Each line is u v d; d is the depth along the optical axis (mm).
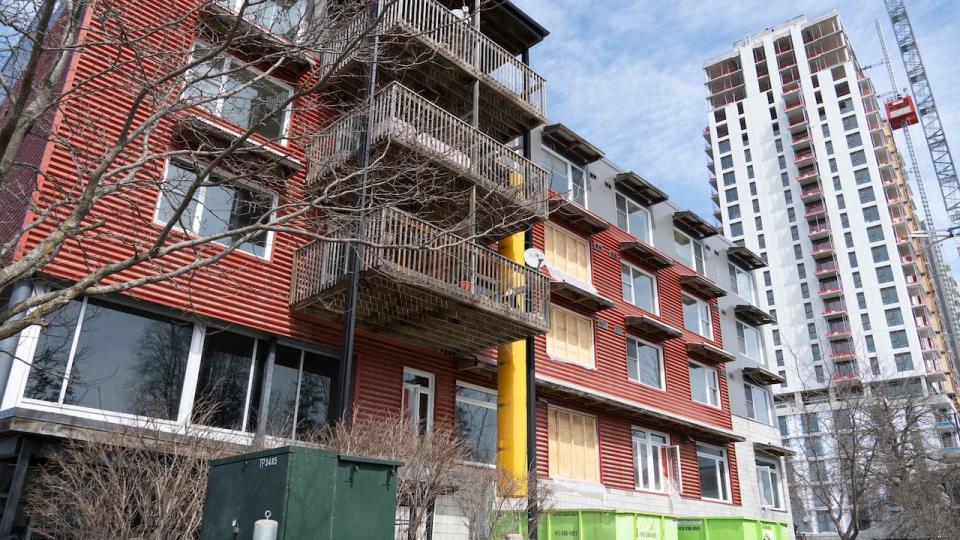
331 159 12750
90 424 10023
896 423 34031
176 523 8141
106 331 11109
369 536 5789
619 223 24047
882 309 83812
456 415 15883
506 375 15797
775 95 101812
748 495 25922
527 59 19219
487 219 15414
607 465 19984
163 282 11828
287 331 13227
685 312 26094
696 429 23375
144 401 11086
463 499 11609
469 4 17688
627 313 22844
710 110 108938
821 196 92500
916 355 79500
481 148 15484
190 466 8555
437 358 15883
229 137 12820
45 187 11000
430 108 14547
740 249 30188
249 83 8961
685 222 27594
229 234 7828
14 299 10430
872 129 95188
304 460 5574
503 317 14016
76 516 8422
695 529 13961
